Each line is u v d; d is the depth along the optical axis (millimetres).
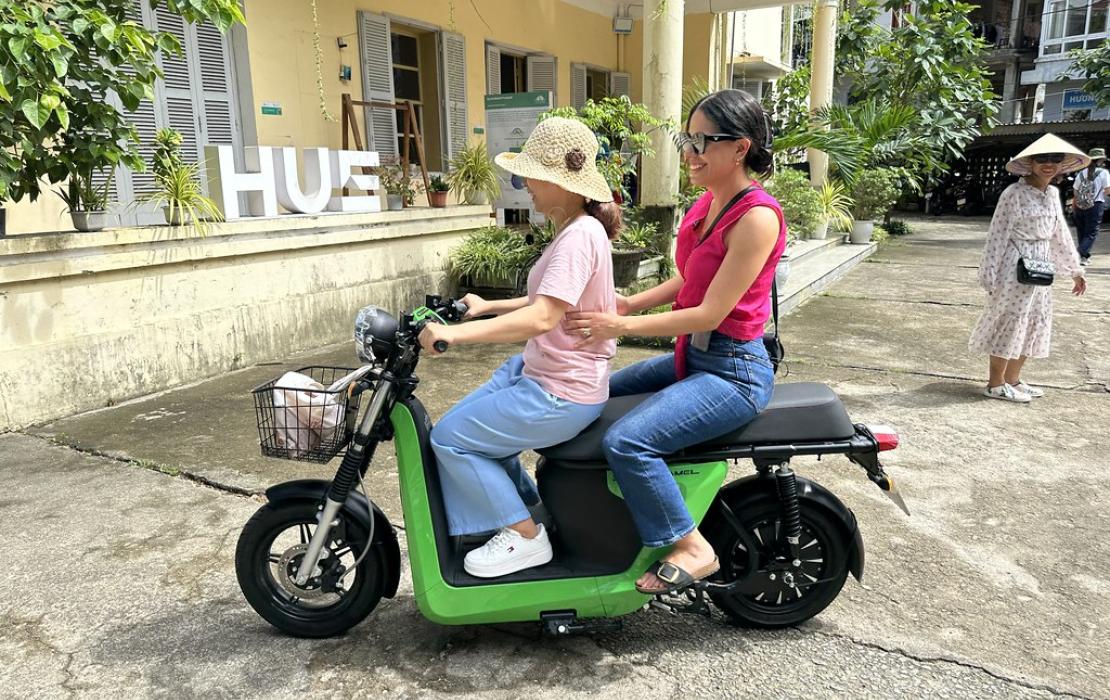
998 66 28062
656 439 2244
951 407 4957
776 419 2396
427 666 2449
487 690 2334
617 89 13531
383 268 7211
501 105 8906
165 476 3947
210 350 5758
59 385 4844
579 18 12336
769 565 2531
